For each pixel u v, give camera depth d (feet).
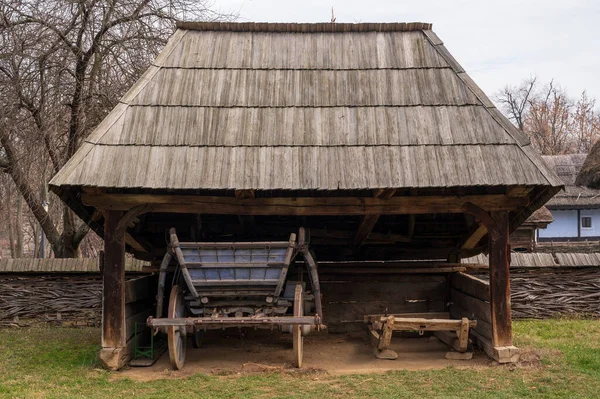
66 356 31.76
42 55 49.11
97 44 51.49
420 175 27.89
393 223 38.88
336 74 32.99
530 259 43.34
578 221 129.80
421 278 39.93
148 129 29.55
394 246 40.60
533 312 43.09
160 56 33.19
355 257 41.09
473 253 40.37
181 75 32.40
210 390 24.88
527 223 75.00
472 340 32.35
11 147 50.42
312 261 29.12
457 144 29.17
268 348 34.63
